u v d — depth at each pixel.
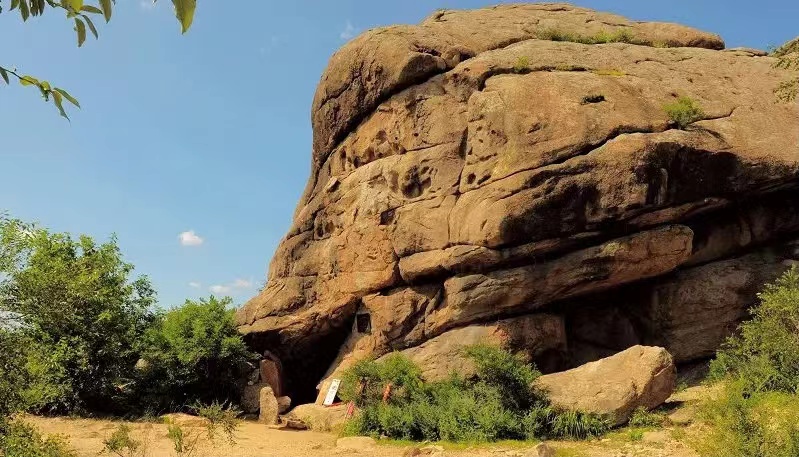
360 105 21.42
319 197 22.03
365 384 15.78
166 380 19.39
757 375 12.63
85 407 17.84
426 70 19.78
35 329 16.75
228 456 12.16
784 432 8.22
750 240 16.70
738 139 15.95
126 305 20.28
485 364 14.01
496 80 17.92
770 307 13.22
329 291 20.27
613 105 16.39
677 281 16.55
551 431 13.00
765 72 19.34
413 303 17.81
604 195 14.98
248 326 22.03
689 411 13.07
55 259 18.67
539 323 16.25
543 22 23.95
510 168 15.95
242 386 20.72
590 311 17.44
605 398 13.26
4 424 6.63
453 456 11.67
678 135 15.49
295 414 17.89
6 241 15.29
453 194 17.70
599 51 20.17
